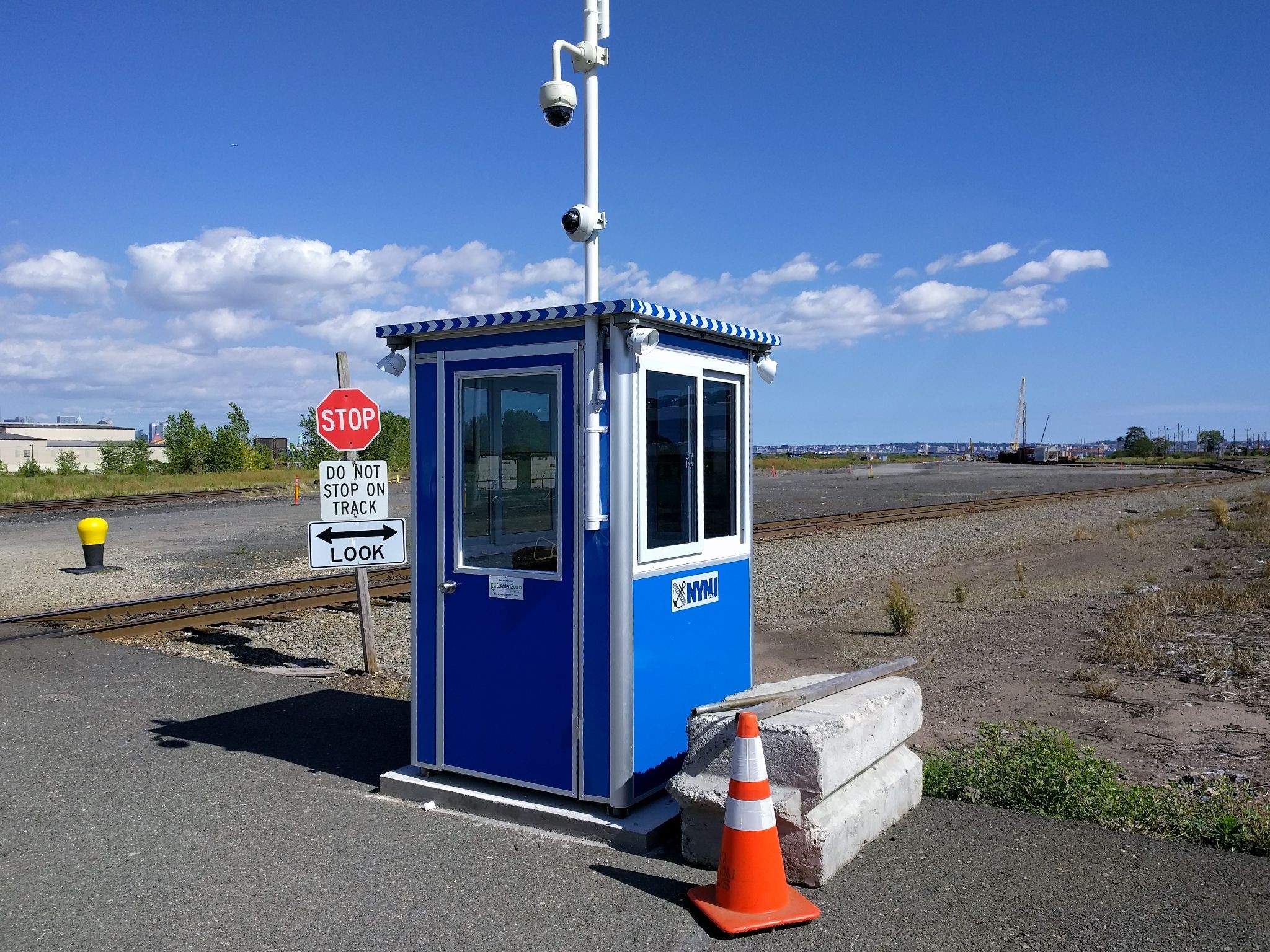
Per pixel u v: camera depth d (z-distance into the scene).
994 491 41.38
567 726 4.73
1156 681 8.46
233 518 26.80
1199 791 5.59
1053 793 4.94
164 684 7.90
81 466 116.56
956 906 3.76
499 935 3.57
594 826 4.51
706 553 5.19
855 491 42.38
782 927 3.60
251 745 6.18
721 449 5.38
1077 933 3.54
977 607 12.80
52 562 17.47
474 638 5.02
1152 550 19.19
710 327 4.95
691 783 4.20
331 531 8.32
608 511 4.59
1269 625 10.79
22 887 4.04
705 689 5.14
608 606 4.58
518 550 4.93
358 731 6.49
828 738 4.05
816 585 15.02
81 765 5.73
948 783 5.20
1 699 7.42
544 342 4.75
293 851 4.39
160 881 4.07
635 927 3.63
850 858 4.16
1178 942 3.46
